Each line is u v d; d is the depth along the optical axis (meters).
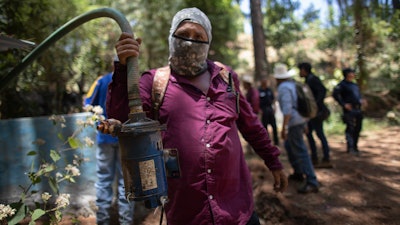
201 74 1.89
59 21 4.46
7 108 4.65
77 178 3.76
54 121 2.85
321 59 15.16
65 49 5.05
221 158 1.78
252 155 6.14
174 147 1.77
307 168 4.82
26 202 3.56
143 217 3.87
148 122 1.53
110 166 3.48
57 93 5.64
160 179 1.55
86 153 3.77
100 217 3.43
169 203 1.80
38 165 3.62
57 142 3.68
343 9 14.91
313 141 6.13
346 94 7.15
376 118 11.13
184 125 1.78
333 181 5.32
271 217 3.95
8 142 3.54
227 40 14.81
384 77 13.23
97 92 3.50
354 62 13.48
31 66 4.70
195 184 1.75
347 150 7.25
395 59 13.17
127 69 1.57
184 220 1.78
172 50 1.83
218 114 1.83
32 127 3.62
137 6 10.48
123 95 1.70
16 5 3.75
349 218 3.99
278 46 16.06
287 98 4.84
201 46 1.80
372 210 4.21
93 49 5.47
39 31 4.14
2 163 3.51
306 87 4.96
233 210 1.82
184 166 1.76
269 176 4.88
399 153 7.13
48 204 3.61
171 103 1.80
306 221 3.90
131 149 1.52
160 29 10.84
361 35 13.27
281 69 5.06
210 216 1.75
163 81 1.84
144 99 1.82
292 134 4.91
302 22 16.16
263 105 8.09
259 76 10.68
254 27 10.88
